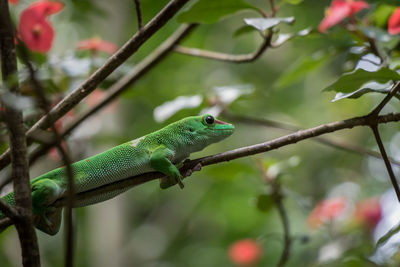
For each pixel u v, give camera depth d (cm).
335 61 1041
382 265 508
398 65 439
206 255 1092
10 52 300
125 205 1023
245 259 689
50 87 507
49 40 478
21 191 293
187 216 1103
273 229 963
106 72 352
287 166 606
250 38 1159
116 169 416
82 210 1102
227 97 625
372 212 659
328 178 1045
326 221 642
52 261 1092
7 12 299
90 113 543
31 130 336
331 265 536
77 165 411
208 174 637
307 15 1031
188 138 455
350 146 564
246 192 1026
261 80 1117
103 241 975
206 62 1138
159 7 910
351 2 467
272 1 485
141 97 783
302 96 1191
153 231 1077
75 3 629
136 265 1008
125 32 1002
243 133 1115
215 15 458
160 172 413
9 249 812
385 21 507
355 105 1114
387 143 1080
